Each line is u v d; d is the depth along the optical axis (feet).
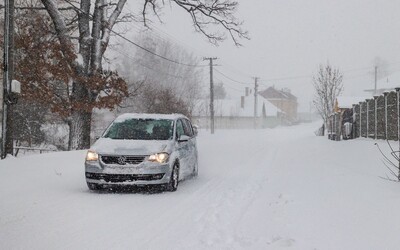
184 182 38.34
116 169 31.12
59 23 68.39
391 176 34.83
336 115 108.06
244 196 30.66
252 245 18.22
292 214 23.12
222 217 23.90
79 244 18.38
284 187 32.81
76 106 67.51
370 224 19.67
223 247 18.06
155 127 36.47
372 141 69.36
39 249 17.61
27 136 96.43
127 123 37.14
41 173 37.50
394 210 21.63
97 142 33.94
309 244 17.56
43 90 68.64
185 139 36.35
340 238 18.07
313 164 47.88
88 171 31.55
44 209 25.12
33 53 67.92
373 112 76.89
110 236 19.72
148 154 31.68
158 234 20.22
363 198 25.23
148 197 30.45
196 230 21.02
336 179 33.73
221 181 38.78
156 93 111.75
